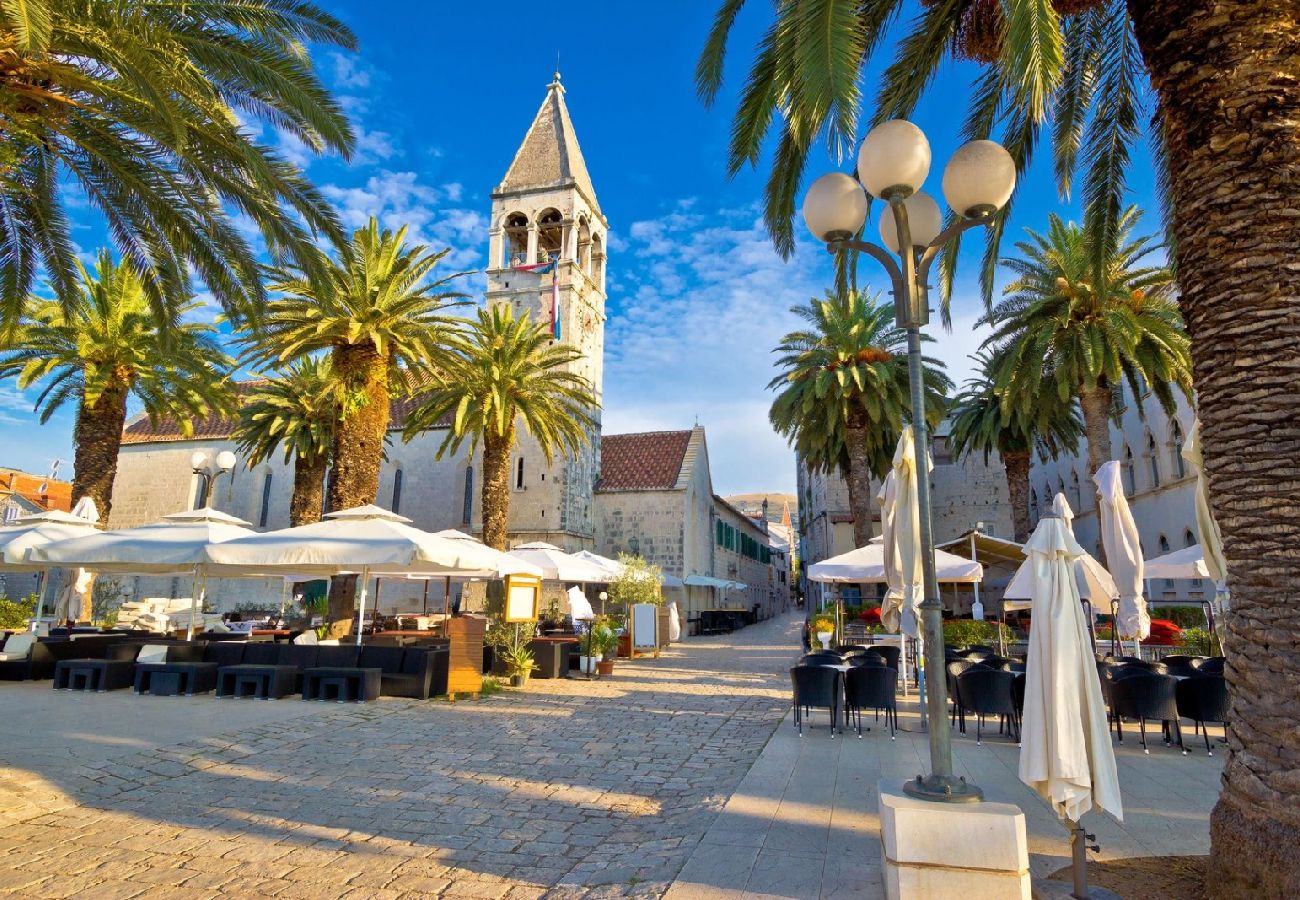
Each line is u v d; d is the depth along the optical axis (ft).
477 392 82.89
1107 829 19.42
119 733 31.71
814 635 73.51
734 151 29.04
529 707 42.47
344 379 62.85
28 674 48.03
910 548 27.94
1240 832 13.79
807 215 17.74
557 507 116.78
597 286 140.15
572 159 131.44
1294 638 13.78
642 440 143.13
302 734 33.27
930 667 14.92
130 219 33.91
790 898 14.84
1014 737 33.12
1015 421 96.07
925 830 13.56
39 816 21.54
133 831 20.51
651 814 22.70
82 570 64.80
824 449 94.43
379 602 119.24
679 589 124.57
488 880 17.43
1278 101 15.29
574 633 78.13
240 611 120.16
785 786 24.18
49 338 69.21
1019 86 19.27
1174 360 67.56
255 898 16.29
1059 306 69.41
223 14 29.60
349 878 17.44
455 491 123.44
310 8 30.53
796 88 23.45
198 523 51.03
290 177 32.94
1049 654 15.40
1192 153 16.24
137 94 26.12
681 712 41.24
